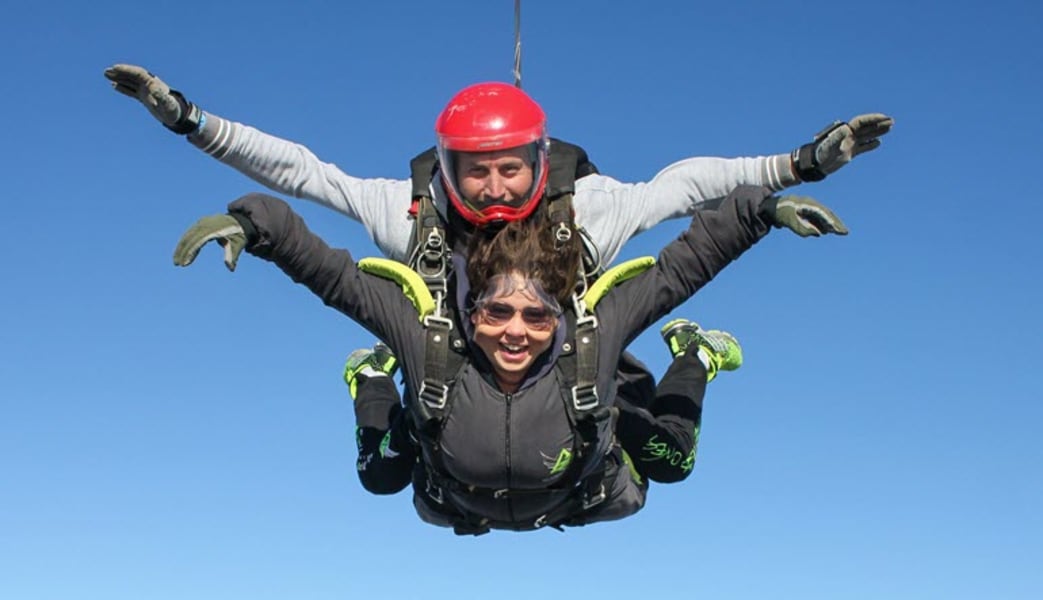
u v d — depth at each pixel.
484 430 4.67
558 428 4.68
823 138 4.64
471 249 4.68
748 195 4.61
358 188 4.91
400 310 4.67
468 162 4.63
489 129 4.61
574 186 4.72
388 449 5.20
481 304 4.59
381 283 4.69
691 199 4.86
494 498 4.86
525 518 4.97
